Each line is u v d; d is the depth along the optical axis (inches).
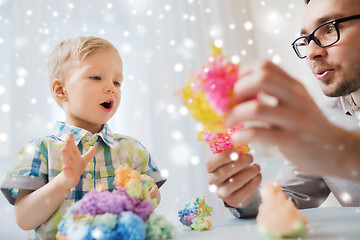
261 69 13.1
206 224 21.5
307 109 13.1
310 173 15.2
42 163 30.6
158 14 81.4
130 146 37.8
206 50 84.6
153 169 38.8
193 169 76.9
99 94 34.2
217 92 13.9
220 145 22.0
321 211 23.3
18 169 29.1
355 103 35.4
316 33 31.0
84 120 35.6
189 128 78.2
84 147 33.5
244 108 13.1
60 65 36.7
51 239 28.1
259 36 86.9
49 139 32.8
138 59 77.1
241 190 22.7
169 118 77.0
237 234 17.5
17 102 61.8
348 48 29.1
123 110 73.4
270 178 63.7
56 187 25.5
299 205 32.3
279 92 12.8
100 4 74.1
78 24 70.7
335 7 29.7
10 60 63.1
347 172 14.4
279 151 15.2
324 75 30.7
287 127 13.3
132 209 18.3
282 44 76.1
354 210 22.2
